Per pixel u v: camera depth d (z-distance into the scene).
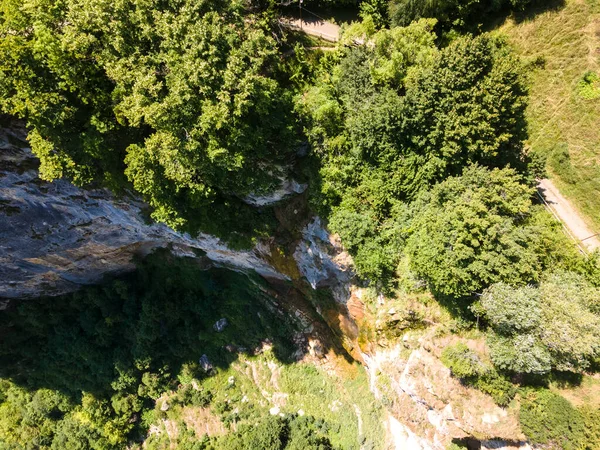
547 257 25.53
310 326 47.22
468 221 24.31
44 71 25.22
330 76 29.48
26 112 26.02
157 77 24.75
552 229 26.47
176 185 30.84
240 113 23.91
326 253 34.47
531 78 29.34
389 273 31.11
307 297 43.19
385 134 27.67
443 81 24.47
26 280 51.88
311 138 29.78
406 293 30.69
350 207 30.56
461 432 30.06
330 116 28.62
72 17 23.75
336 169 29.98
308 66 29.83
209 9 23.80
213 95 24.09
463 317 28.19
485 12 29.69
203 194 31.50
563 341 23.73
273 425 47.19
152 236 46.12
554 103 28.98
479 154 25.75
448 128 25.19
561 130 28.81
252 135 26.53
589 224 28.00
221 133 26.00
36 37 24.59
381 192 29.42
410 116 26.31
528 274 24.84
